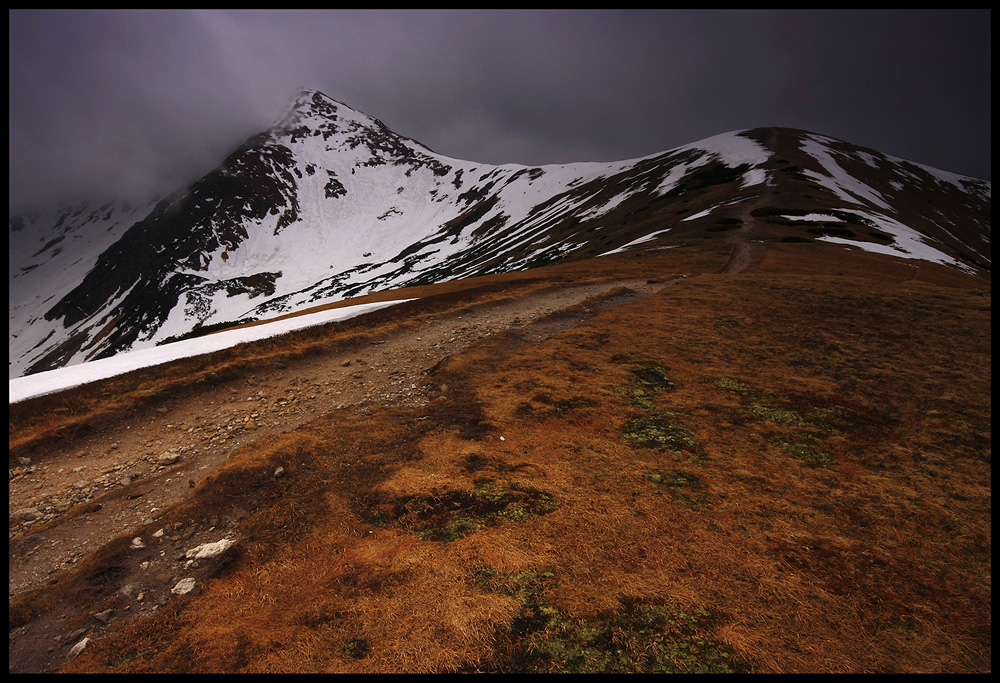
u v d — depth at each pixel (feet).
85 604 21.18
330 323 77.15
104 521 28.66
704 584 20.18
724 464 31.09
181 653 17.87
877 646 17.37
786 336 63.05
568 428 36.22
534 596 19.38
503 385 45.50
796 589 20.02
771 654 16.80
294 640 17.95
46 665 18.12
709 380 47.11
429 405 42.22
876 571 21.33
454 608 18.72
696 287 92.73
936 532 24.38
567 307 82.07
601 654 16.67
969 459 32.30
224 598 20.75
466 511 25.64
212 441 39.55
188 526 26.61
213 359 58.95
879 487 28.71
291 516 26.32
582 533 23.40
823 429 36.96
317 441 35.14
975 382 46.32
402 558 21.94
